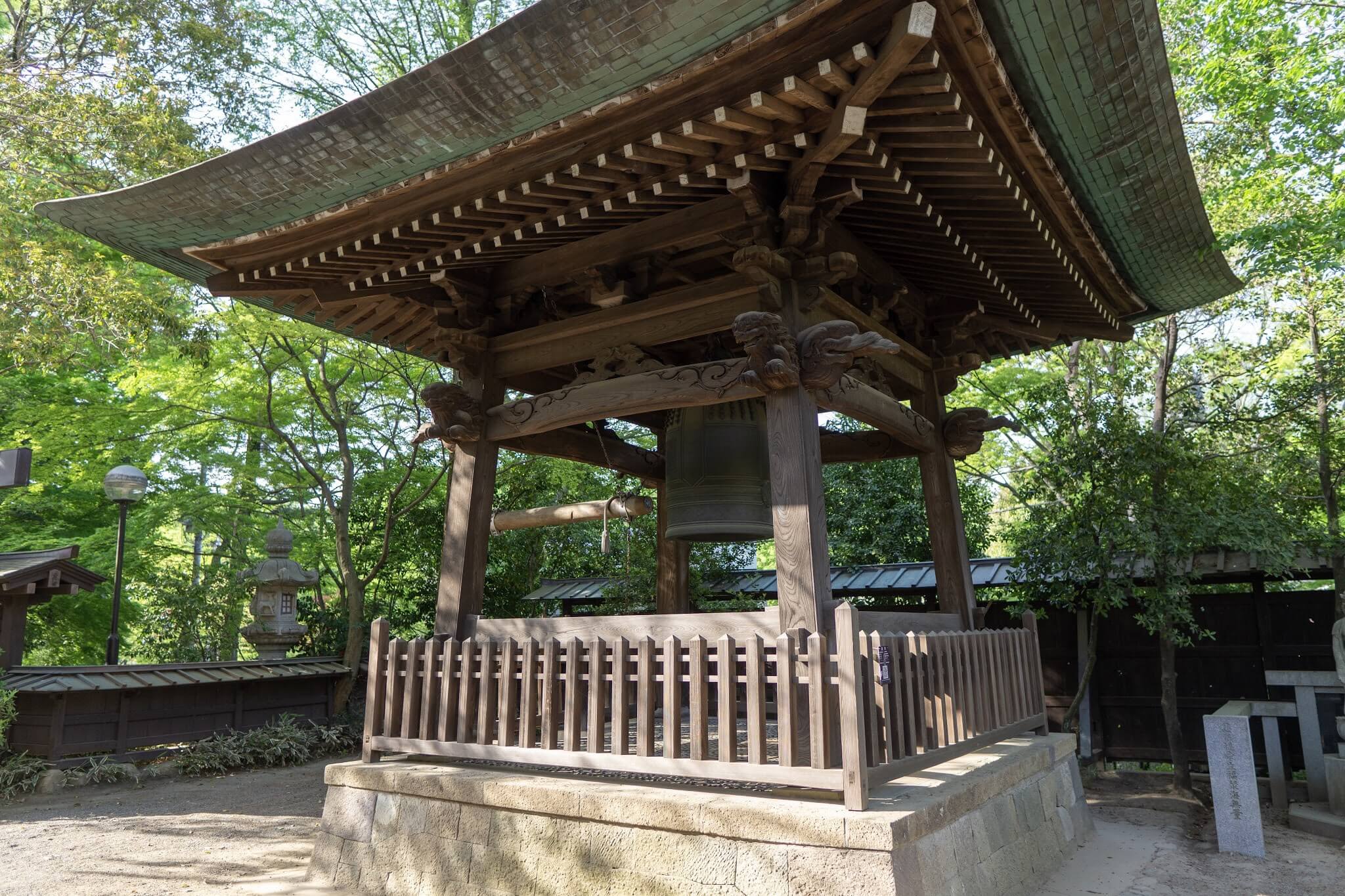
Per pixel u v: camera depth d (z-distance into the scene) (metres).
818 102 3.34
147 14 11.33
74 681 8.10
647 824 3.66
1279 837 5.96
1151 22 3.60
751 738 3.64
